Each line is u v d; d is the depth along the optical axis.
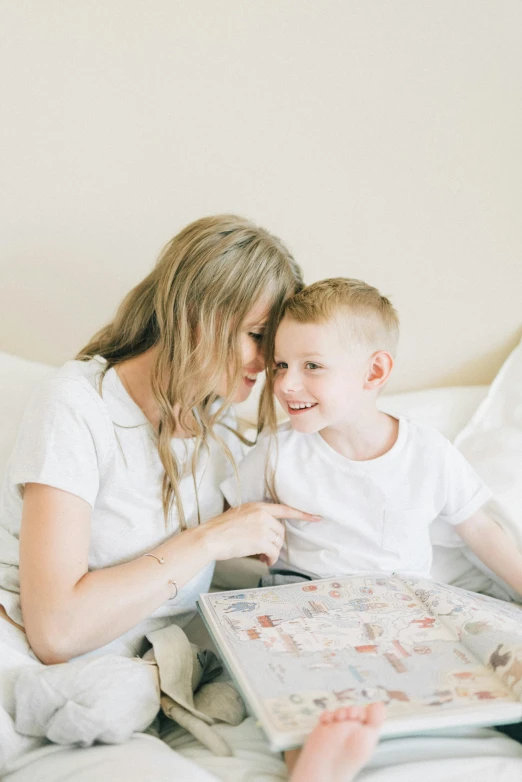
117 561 0.84
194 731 0.71
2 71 1.17
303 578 0.98
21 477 0.77
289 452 1.02
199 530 0.85
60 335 1.28
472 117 1.26
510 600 1.04
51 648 0.70
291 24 1.20
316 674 0.68
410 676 0.68
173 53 1.19
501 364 1.38
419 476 0.99
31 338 1.28
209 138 1.23
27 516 0.76
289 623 0.79
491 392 1.25
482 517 1.02
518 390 1.24
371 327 0.95
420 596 0.87
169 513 0.88
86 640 0.71
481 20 1.21
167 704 0.74
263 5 1.19
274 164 1.26
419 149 1.27
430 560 1.02
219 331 0.86
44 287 1.26
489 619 0.78
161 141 1.22
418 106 1.25
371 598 0.86
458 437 1.20
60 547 0.74
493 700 0.64
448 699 0.64
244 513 0.90
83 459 0.79
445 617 0.81
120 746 0.63
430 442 1.01
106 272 1.26
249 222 0.92
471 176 1.28
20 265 1.25
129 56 1.18
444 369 1.38
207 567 0.96
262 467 1.01
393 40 1.22
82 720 0.62
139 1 1.17
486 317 1.35
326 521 0.99
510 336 1.36
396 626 0.79
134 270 1.27
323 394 0.91
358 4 1.20
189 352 0.86
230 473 1.03
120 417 0.86
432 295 1.34
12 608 0.74
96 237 1.25
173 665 0.77
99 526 0.84
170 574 0.78
